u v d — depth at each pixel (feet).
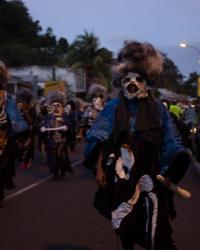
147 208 16.08
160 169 16.24
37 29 322.96
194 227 26.66
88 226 26.53
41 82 187.52
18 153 48.70
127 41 16.94
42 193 36.96
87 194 36.68
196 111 66.28
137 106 16.43
